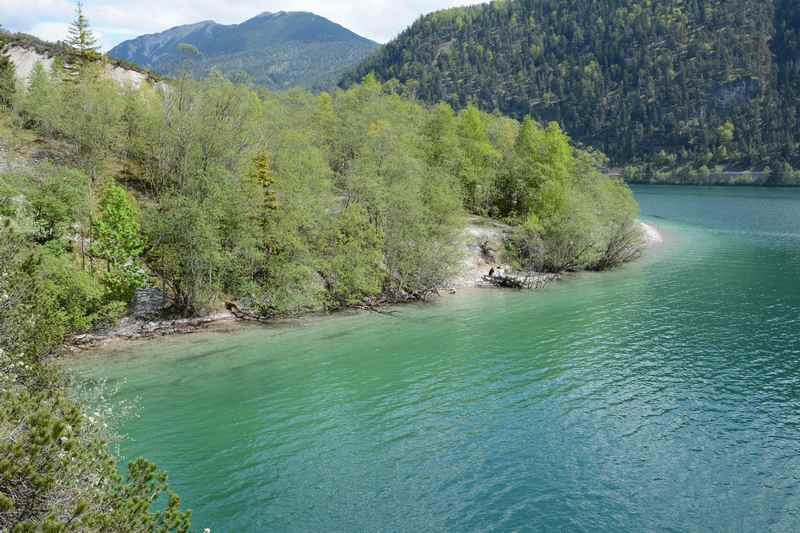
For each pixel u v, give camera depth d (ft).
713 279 237.66
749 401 115.65
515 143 383.04
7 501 36.76
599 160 371.97
